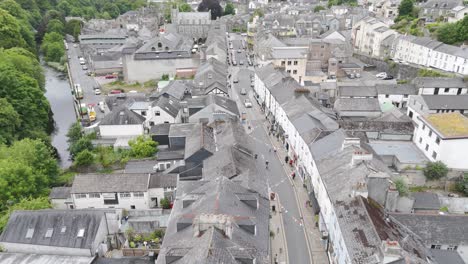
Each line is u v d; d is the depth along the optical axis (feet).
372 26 441.68
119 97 304.09
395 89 301.84
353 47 471.21
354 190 140.77
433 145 206.49
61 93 387.75
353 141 173.27
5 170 180.45
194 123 238.27
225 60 408.67
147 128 261.65
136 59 388.98
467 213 170.50
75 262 140.97
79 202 181.16
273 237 165.27
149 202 184.85
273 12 609.42
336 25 533.14
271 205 186.39
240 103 323.37
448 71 352.69
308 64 385.29
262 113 303.89
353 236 124.77
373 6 591.37
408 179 201.46
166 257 111.96
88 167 227.40
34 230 151.12
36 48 531.91
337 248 139.74
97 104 331.16
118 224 161.79
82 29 589.32
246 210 134.41
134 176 185.68
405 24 468.75
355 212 133.80
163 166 213.25
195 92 301.22
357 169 152.76
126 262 140.97
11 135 237.86
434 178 198.49
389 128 236.43
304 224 174.50
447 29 394.93
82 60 477.36
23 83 276.41
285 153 239.71
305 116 222.28
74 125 266.98
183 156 213.87
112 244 160.66
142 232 163.32
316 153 184.44
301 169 209.15
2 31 409.08
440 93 301.63
